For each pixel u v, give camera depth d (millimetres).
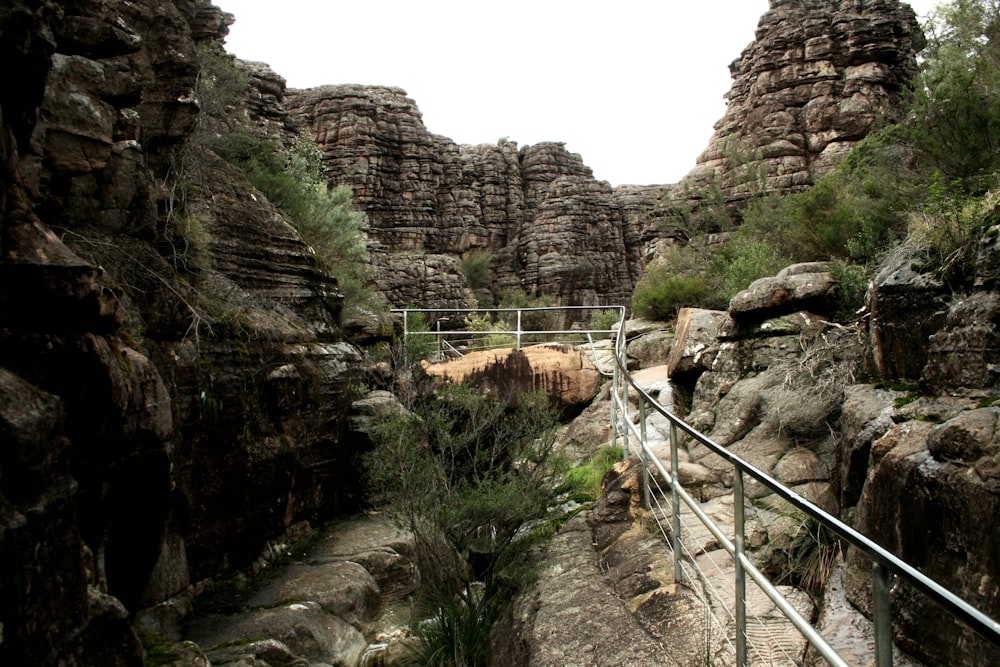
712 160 23750
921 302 5535
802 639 4414
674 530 5340
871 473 4730
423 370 13797
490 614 6359
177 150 8578
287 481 8930
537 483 7617
